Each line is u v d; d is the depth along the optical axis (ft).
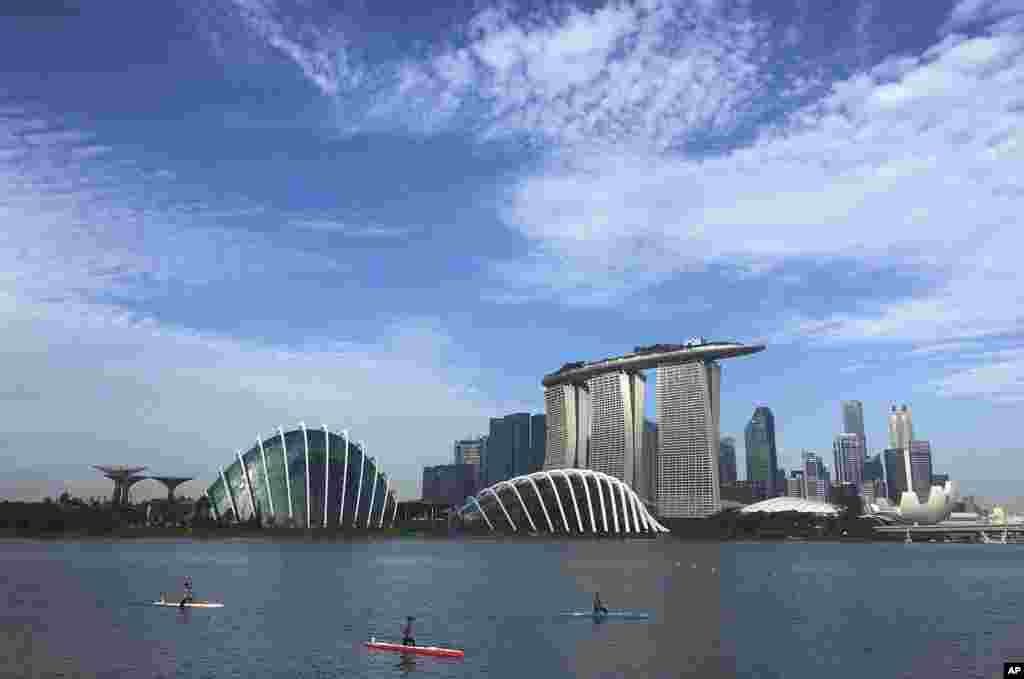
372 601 281.13
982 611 268.21
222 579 354.13
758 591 335.47
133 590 300.81
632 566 498.28
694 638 204.23
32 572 384.27
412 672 160.45
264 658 171.32
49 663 162.91
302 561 492.54
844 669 166.61
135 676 152.05
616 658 175.94
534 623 230.07
